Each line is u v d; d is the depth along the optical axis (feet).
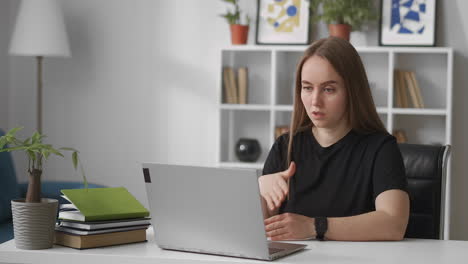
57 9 13.07
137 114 14.24
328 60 5.80
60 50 12.93
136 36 14.16
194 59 13.89
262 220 4.61
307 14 12.83
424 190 7.38
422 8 12.36
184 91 13.98
